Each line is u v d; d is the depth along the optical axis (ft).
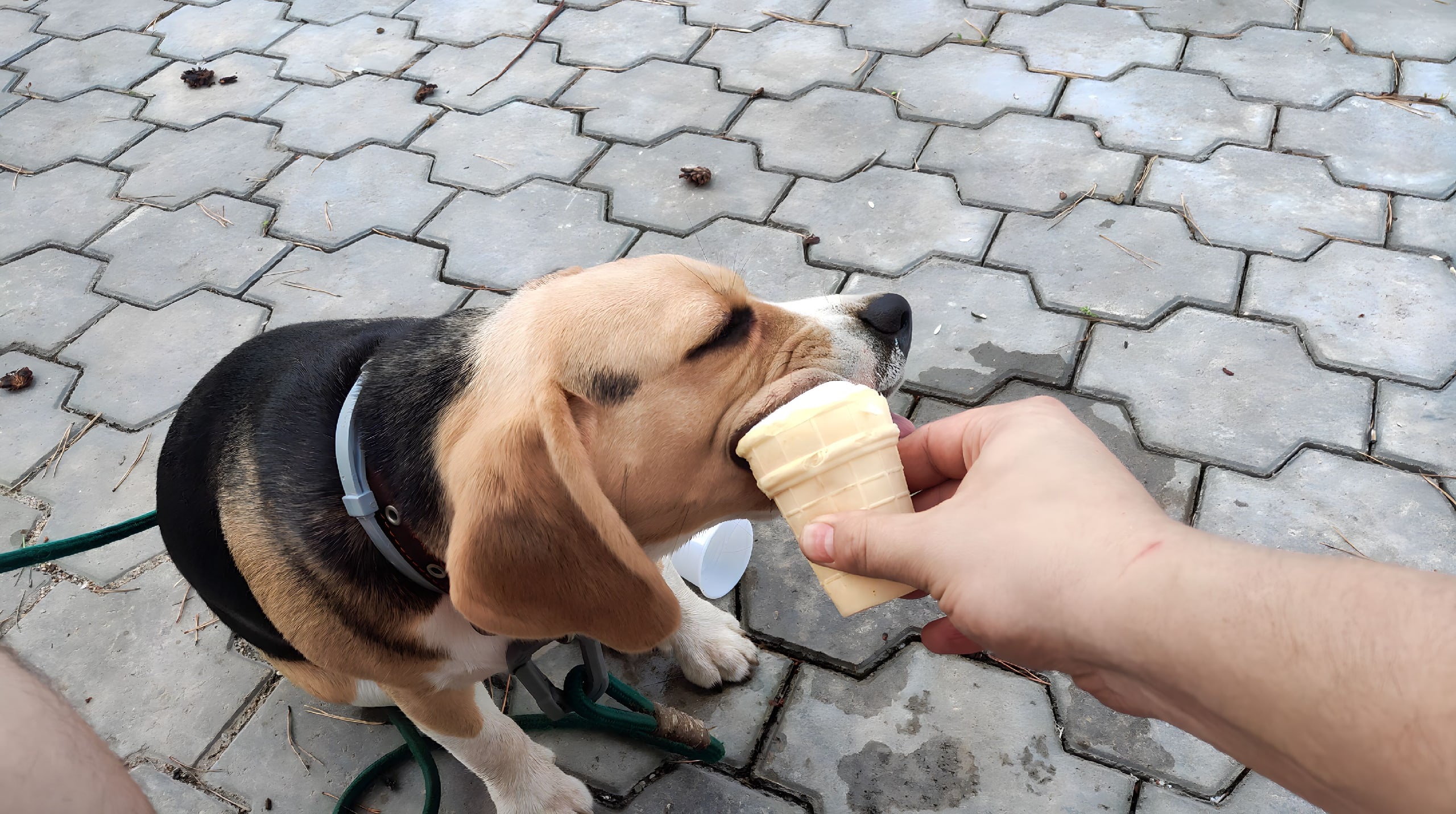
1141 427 2.69
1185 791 2.09
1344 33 3.77
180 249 3.57
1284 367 2.78
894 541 1.33
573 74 4.15
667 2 4.50
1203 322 2.92
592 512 1.50
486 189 3.66
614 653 2.46
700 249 3.33
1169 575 1.06
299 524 1.78
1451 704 0.85
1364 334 2.82
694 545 2.38
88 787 0.66
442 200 3.64
